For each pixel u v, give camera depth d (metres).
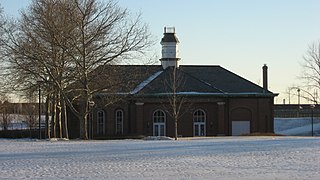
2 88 53.72
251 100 70.69
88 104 56.91
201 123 69.38
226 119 70.12
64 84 54.66
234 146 37.00
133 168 22.42
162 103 68.12
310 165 23.09
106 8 53.41
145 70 64.12
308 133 82.38
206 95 68.75
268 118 71.00
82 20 52.34
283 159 26.17
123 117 68.94
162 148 35.50
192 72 75.69
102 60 53.44
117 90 56.09
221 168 22.19
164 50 75.00
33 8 51.94
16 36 51.88
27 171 21.53
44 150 34.72
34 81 53.88
